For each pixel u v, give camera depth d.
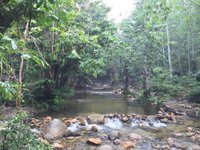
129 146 6.24
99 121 8.93
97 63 10.76
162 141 6.82
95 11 14.93
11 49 2.97
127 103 13.96
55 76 11.45
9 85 2.98
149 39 14.50
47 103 10.99
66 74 11.86
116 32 16.23
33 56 3.01
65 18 3.48
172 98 13.70
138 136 7.11
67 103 13.49
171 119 9.42
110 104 13.52
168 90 13.91
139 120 9.40
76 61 11.59
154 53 15.49
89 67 10.69
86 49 11.67
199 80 15.08
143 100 13.92
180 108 11.10
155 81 14.04
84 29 12.30
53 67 11.27
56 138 6.74
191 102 12.59
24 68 10.16
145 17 13.88
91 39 11.12
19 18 3.23
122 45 14.50
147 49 14.80
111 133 7.20
